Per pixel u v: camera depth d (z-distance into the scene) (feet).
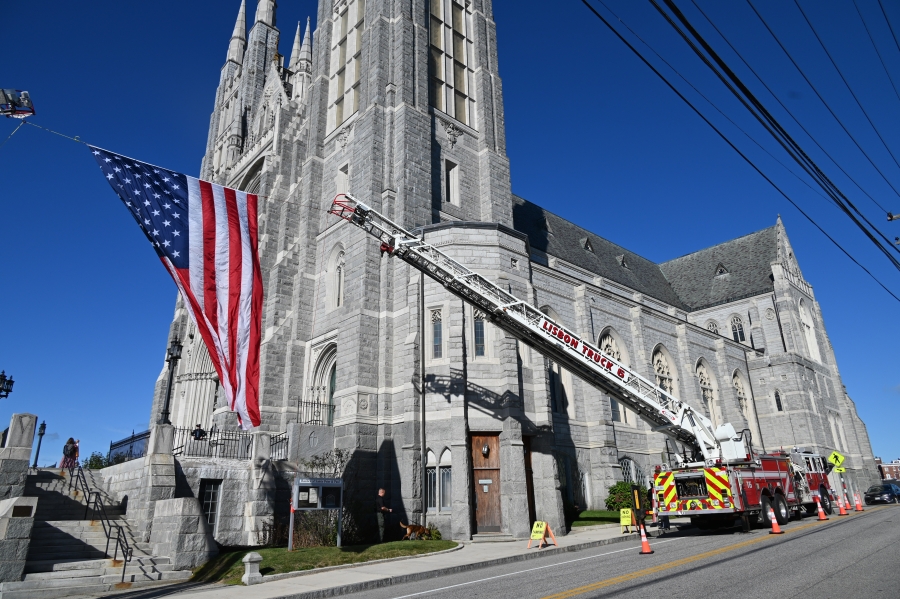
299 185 131.13
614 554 58.70
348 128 123.44
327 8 144.36
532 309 75.87
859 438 215.51
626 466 129.49
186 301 67.67
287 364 112.27
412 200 107.65
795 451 96.89
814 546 54.03
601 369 74.33
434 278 77.71
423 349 92.48
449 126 125.08
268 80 164.76
